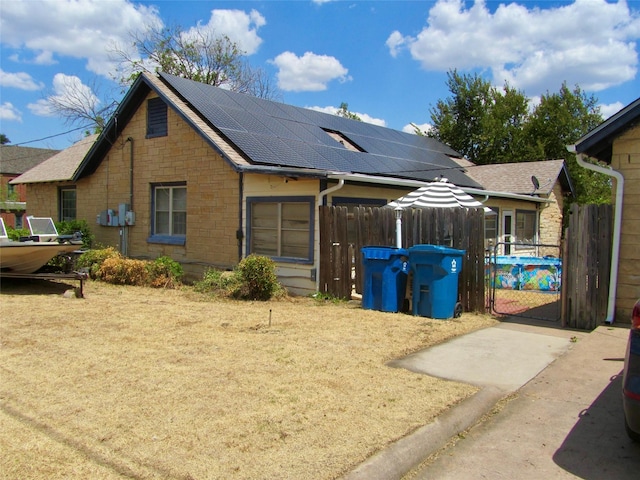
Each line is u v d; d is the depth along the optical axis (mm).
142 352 6102
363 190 12047
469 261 8984
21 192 39000
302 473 3354
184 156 13578
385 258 8945
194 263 13289
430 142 21656
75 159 19562
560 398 4879
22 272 11477
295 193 11133
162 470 3377
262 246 11984
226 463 3465
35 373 5285
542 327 7891
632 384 3473
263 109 15000
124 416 4211
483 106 32438
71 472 3357
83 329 7289
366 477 3375
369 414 4312
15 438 3834
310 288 10898
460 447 3980
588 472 3576
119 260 12633
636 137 7484
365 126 18344
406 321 8172
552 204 21938
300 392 4797
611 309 7680
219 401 4543
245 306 9539
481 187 16781
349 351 6273
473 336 7227
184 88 13883
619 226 7590
